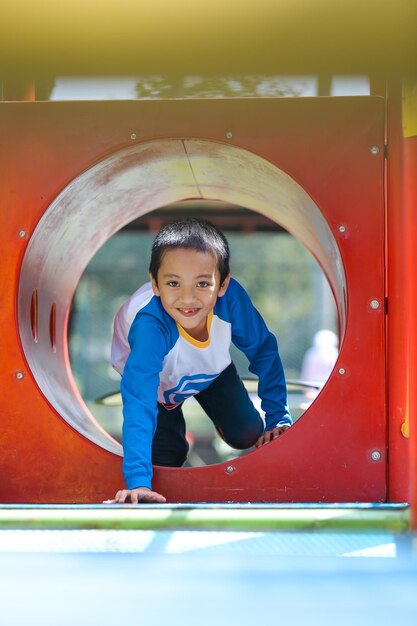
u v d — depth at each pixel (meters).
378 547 2.64
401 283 3.07
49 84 3.12
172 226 3.39
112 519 2.70
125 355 3.89
